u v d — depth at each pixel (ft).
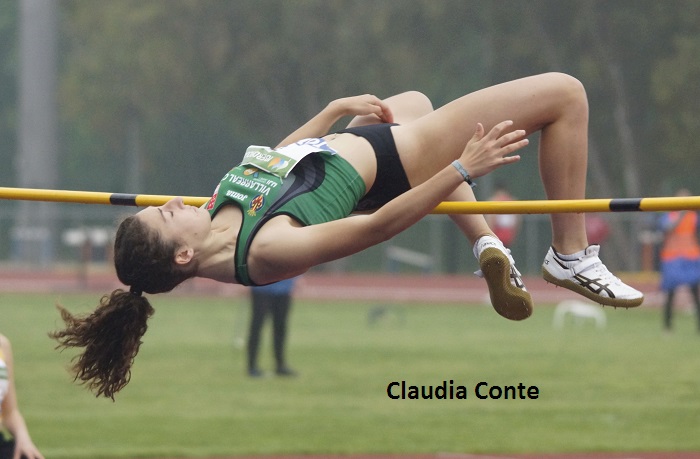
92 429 70.23
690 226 121.49
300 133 38.37
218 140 309.22
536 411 76.54
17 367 96.99
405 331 127.44
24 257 230.48
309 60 255.70
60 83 313.53
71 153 333.62
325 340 117.29
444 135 35.88
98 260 233.35
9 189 42.14
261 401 80.59
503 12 241.14
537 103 35.65
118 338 36.19
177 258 35.06
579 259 37.01
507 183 274.98
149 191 312.29
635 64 238.68
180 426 71.36
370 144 36.01
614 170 250.57
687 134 231.71
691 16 228.63
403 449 64.85
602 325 134.92
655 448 64.95
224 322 137.80
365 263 254.27
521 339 118.32
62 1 282.77
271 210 34.78
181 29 257.34
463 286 203.92
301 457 63.05
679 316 149.38
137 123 290.56
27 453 40.63
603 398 81.25
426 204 33.27
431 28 250.57
